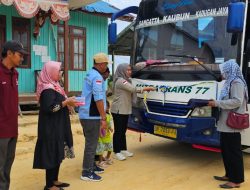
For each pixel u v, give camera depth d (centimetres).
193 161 705
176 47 668
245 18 579
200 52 631
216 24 614
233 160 550
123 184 565
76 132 945
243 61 585
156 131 668
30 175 604
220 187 557
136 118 707
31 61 1316
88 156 571
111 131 645
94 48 1526
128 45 1808
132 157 728
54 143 491
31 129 942
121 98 680
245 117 539
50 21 1271
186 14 660
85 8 1432
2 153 431
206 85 592
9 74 428
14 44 423
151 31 720
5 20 1241
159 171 636
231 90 530
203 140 601
